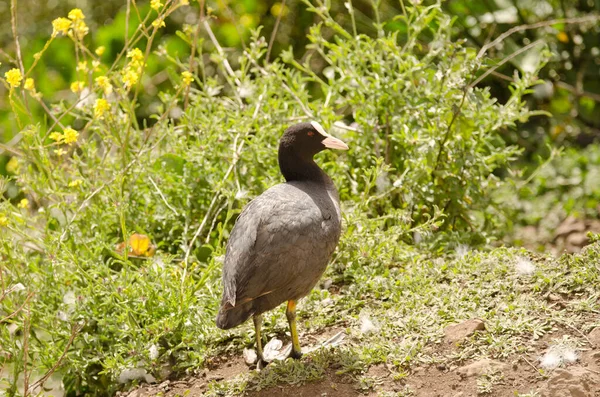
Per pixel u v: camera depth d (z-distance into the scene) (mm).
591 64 15234
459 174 10883
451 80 10844
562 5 15016
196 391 8250
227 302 7625
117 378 8750
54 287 9312
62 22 9867
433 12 11125
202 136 11055
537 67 10867
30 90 10398
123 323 8953
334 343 8281
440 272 9258
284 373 7875
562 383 7000
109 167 10734
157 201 10727
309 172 8898
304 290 8008
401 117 10961
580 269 8516
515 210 12773
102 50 10844
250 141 10742
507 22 14930
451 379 7457
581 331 7738
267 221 7887
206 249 10234
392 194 10875
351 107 12125
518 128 14969
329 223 8133
